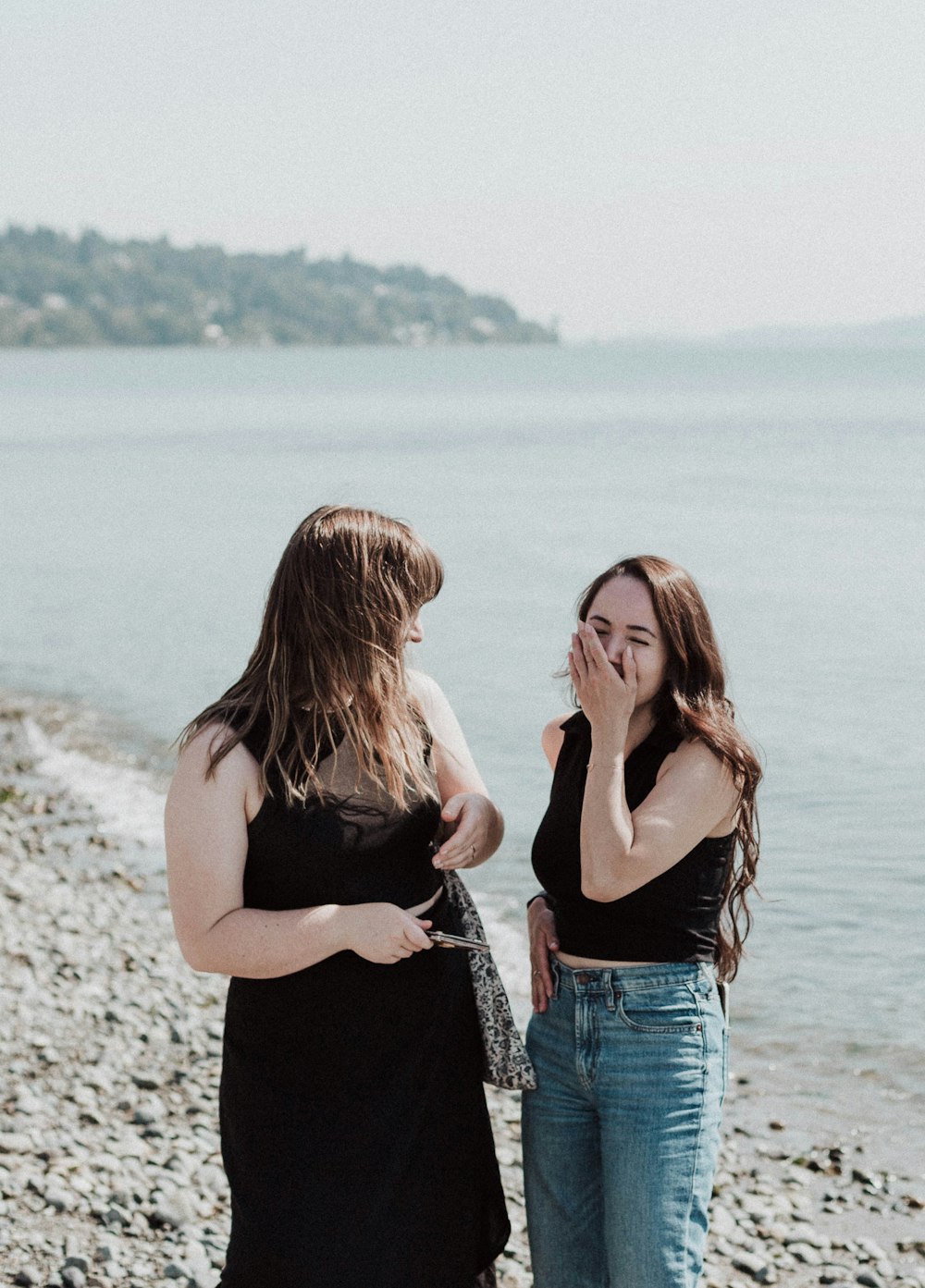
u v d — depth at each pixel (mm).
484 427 66500
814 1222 5578
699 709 3369
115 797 12641
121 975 8195
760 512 30547
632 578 3406
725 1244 5391
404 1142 3170
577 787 3451
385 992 3150
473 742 13141
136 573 25250
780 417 67688
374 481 40875
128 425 74000
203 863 3021
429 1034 3221
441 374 185625
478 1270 3355
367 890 3131
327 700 3105
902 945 8367
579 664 3240
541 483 39031
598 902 3371
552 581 22219
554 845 3473
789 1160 6098
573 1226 3434
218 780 3037
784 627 18047
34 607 22078
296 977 3117
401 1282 3154
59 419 81562
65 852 11016
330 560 3115
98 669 17750
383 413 83625
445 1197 3236
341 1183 3109
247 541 29375
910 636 17250
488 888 9602
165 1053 7012
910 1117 6477
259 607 21609
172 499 37438
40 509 35750
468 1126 3305
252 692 3172
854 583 21141
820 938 8516
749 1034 7363
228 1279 3188
